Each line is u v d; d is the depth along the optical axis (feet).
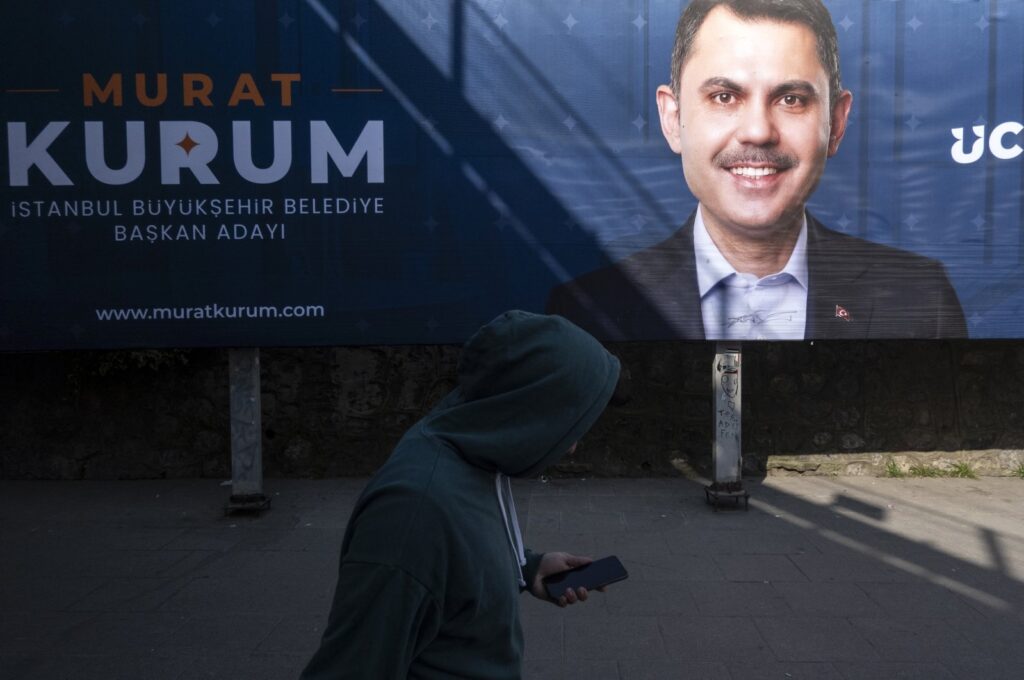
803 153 20.30
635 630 14.55
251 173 20.13
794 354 25.20
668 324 20.76
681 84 20.26
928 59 20.24
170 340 20.27
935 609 15.44
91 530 20.66
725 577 17.20
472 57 20.21
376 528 4.68
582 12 20.20
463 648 4.93
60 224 19.90
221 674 12.92
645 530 20.45
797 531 20.33
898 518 21.35
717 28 20.10
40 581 17.17
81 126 19.75
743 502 22.49
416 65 20.15
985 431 25.31
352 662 4.49
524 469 5.20
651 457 25.40
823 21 20.04
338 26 19.99
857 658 13.37
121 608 15.67
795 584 16.78
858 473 25.44
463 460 5.11
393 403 25.34
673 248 20.62
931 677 12.69
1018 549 18.97
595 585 6.02
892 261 20.65
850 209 20.49
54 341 20.06
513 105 20.33
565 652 13.69
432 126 20.27
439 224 20.45
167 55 19.79
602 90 20.34
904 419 25.31
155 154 19.94
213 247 20.21
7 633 14.49
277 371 25.17
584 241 20.59
